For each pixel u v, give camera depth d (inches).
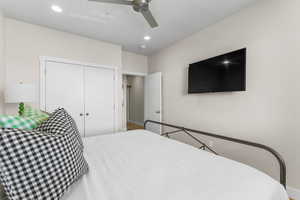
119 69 127.2
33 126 32.6
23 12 77.9
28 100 72.8
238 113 77.2
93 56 113.8
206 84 91.3
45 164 23.8
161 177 33.7
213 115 90.7
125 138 67.5
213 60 86.6
